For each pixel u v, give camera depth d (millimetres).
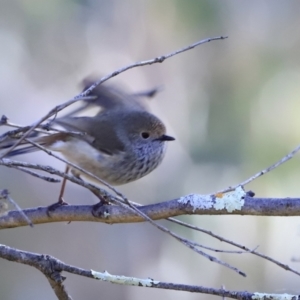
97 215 5711
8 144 6336
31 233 13930
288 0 12805
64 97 14688
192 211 5250
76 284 14523
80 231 14555
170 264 15016
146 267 15078
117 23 14820
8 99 14305
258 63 12836
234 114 12695
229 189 5207
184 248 14867
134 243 15164
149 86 14867
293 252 14164
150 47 14898
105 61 14867
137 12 14719
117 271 14797
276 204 5086
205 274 14430
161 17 14234
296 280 13891
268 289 13812
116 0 14672
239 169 12258
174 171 13742
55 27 14250
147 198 13938
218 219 13453
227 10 12883
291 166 11695
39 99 14594
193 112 13500
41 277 13727
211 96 13203
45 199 13820
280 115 12227
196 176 13016
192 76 13836
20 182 13586
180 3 13289
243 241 14109
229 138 12648
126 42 14914
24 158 13336
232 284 14094
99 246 14734
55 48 14438
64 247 14305
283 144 11930
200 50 13383
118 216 5598
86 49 14664
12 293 13406
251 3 12852
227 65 13062
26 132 4699
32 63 14430
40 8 13867
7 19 13836
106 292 14734
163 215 5328
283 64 12734
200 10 12914
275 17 12859
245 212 5137
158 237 15305
